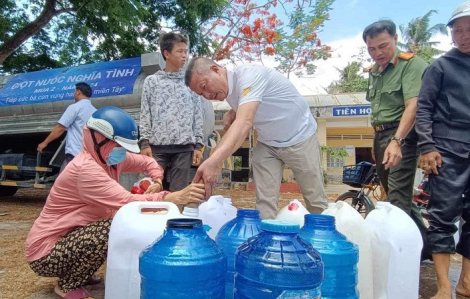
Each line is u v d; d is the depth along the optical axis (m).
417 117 2.41
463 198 2.40
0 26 9.12
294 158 2.72
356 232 1.78
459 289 2.39
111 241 1.63
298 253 1.25
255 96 2.20
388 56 3.04
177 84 3.57
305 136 2.71
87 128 2.05
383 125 3.15
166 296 1.26
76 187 2.01
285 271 1.21
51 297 2.25
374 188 5.20
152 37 10.77
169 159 3.57
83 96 4.86
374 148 3.32
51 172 6.77
